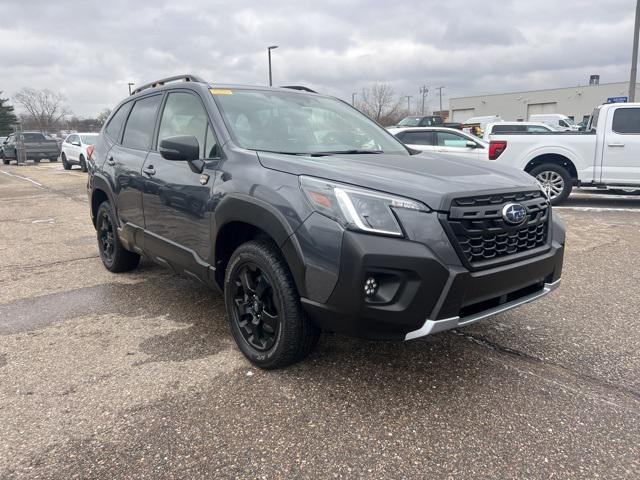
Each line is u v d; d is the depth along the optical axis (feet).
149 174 13.20
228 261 11.09
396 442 8.00
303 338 9.54
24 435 8.21
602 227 24.93
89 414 8.79
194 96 12.55
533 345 11.48
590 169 30.78
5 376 10.15
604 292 15.12
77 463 7.55
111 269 17.38
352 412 8.79
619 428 8.34
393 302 8.20
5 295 15.29
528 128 52.65
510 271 8.99
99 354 11.10
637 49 59.77
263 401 9.14
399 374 10.10
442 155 12.50
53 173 67.82
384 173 9.14
